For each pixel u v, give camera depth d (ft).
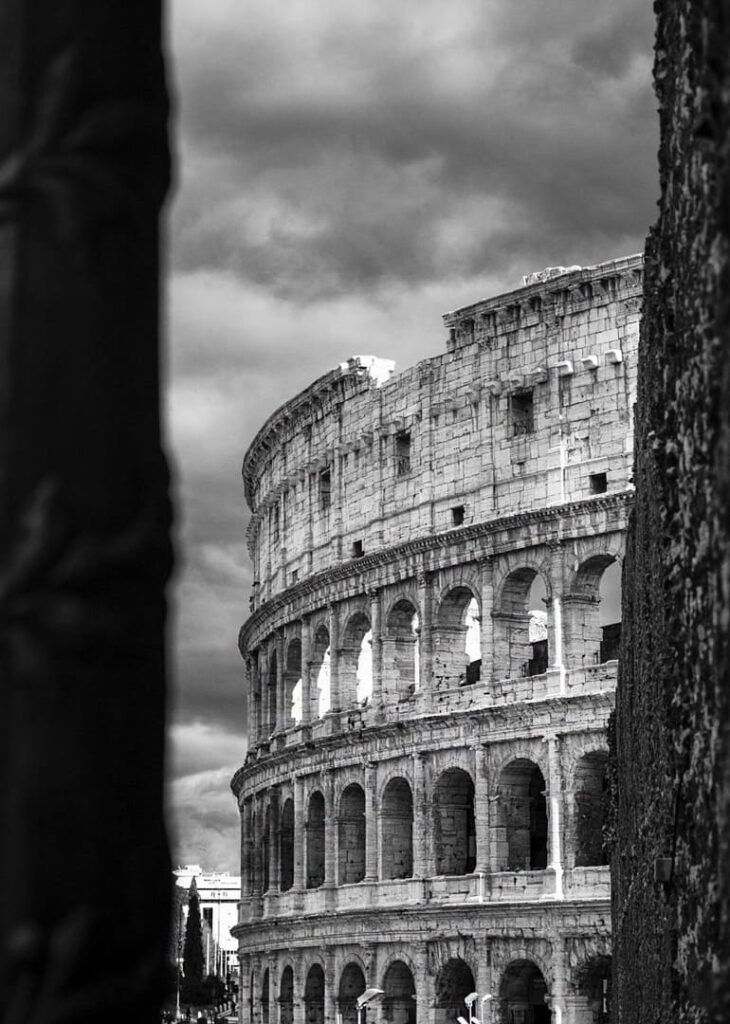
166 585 34.17
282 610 445.78
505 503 370.12
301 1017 416.67
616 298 355.77
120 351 33.81
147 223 34.86
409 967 373.61
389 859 388.98
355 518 417.28
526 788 359.87
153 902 32.81
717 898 72.49
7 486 32.63
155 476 34.06
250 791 469.57
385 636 398.62
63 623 31.99
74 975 30.96
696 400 78.38
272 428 462.60
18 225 33.42
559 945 337.52
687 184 82.69
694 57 72.08
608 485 351.25
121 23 34.76
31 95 33.76
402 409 403.13
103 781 32.14
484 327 381.40
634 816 190.08
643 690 166.91
